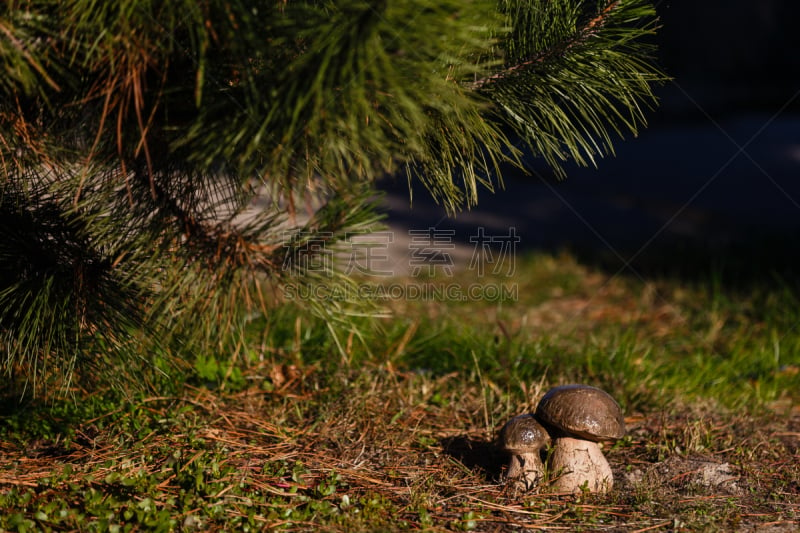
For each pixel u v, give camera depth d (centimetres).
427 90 276
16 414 426
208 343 419
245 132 286
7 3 270
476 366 537
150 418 443
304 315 553
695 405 520
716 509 367
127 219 349
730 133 1748
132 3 262
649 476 403
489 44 285
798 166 1421
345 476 395
